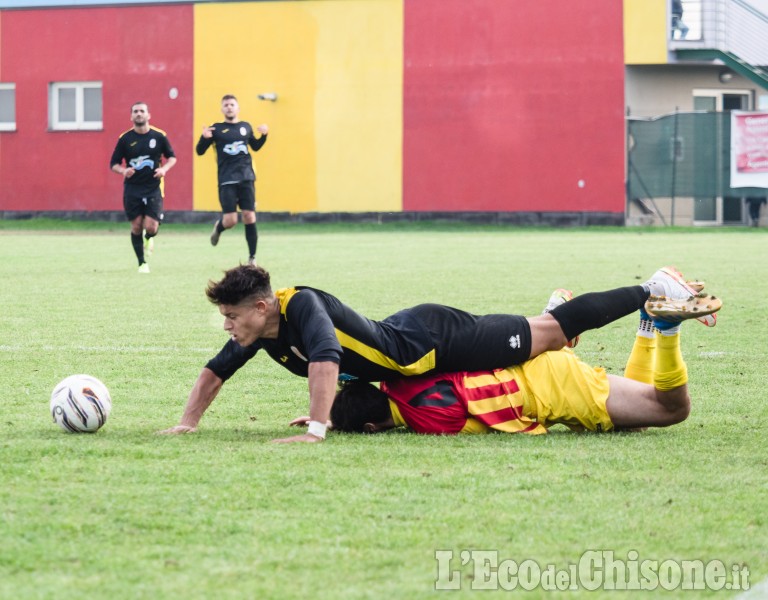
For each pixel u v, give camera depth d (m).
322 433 18.12
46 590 11.02
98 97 114.56
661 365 18.45
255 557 12.05
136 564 11.79
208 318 36.94
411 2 104.88
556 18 101.19
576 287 45.56
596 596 11.14
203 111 110.44
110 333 33.31
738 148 96.19
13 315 37.56
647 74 102.12
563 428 19.88
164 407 22.09
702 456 17.17
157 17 110.94
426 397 18.86
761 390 24.08
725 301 41.41
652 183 99.44
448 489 14.90
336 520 13.41
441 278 49.69
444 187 105.50
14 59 115.06
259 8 108.56
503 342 18.92
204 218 110.75
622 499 14.49
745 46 101.62
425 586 11.27
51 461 16.28
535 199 102.88
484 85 103.69
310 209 109.19
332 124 107.88
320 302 18.53
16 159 115.88
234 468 15.94
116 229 102.50
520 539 12.80
